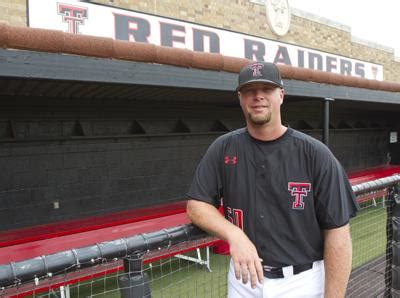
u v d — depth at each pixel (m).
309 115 8.81
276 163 1.52
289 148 1.52
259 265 1.36
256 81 1.46
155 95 5.23
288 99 5.85
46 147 5.02
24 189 4.85
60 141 5.13
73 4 5.27
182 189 6.59
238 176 1.56
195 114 6.70
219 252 5.24
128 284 1.35
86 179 5.41
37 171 4.95
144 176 6.05
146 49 3.41
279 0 8.76
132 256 1.37
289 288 1.54
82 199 5.36
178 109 6.43
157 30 6.27
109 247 1.31
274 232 1.53
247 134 1.59
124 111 5.77
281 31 8.87
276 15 8.71
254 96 1.50
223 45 7.33
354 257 4.55
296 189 1.51
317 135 9.02
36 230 4.62
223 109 7.13
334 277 1.50
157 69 3.58
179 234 1.51
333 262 1.50
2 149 4.67
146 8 6.27
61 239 4.12
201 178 1.60
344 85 5.97
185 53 3.72
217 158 1.61
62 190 5.18
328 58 9.89
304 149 1.51
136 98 5.66
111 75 3.26
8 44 2.68
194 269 4.64
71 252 1.24
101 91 4.62
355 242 5.24
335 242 1.49
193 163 6.75
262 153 1.54
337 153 9.73
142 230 4.69
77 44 2.98
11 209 4.74
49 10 5.05
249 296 1.61
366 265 4.08
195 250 5.10
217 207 1.67
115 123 5.70
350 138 10.17
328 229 1.51
